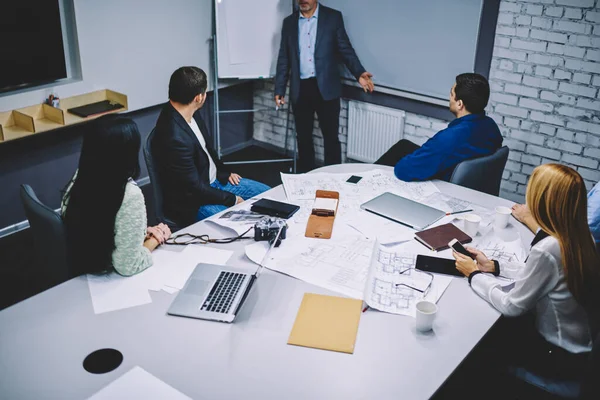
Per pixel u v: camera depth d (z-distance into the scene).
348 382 1.62
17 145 3.67
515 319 2.16
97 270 2.07
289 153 5.34
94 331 1.80
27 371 1.64
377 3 4.25
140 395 1.55
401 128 4.48
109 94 3.95
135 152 1.98
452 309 1.96
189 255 2.22
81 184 1.96
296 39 4.41
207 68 4.68
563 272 1.84
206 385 1.60
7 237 3.74
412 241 2.36
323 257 2.22
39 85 3.68
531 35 3.68
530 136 3.94
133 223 2.01
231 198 3.03
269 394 1.57
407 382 1.63
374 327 1.85
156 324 1.84
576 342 1.91
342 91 4.74
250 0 4.48
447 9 3.93
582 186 1.79
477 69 3.98
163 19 4.19
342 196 2.74
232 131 5.30
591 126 3.67
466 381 2.48
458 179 2.95
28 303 1.92
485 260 2.15
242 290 1.98
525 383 1.94
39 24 3.54
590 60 3.52
